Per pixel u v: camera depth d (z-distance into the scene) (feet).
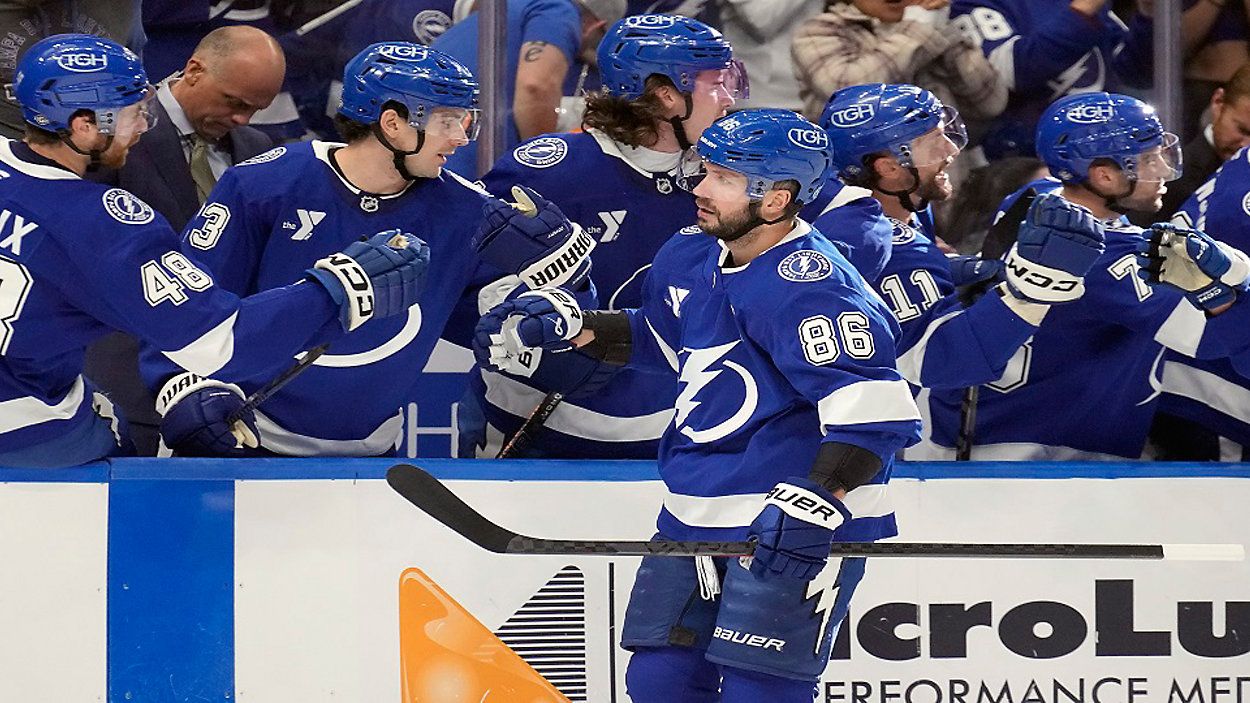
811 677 35.65
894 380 33.71
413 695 41.55
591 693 42.45
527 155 48.19
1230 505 44.55
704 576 36.32
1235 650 44.55
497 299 45.60
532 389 47.16
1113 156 45.88
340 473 41.19
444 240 44.83
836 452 33.24
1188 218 49.55
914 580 43.39
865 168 44.09
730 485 35.35
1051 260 39.40
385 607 41.39
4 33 48.78
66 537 39.88
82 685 39.93
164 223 38.37
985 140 57.41
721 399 35.68
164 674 40.37
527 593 42.14
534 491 42.11
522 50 53.67
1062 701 43.88
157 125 50.08
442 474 41.75
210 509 40.55
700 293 36.47
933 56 56.80
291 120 52.65
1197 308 44.04
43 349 38.52
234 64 50.34
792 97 56.85
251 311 38.27
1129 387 47.80
